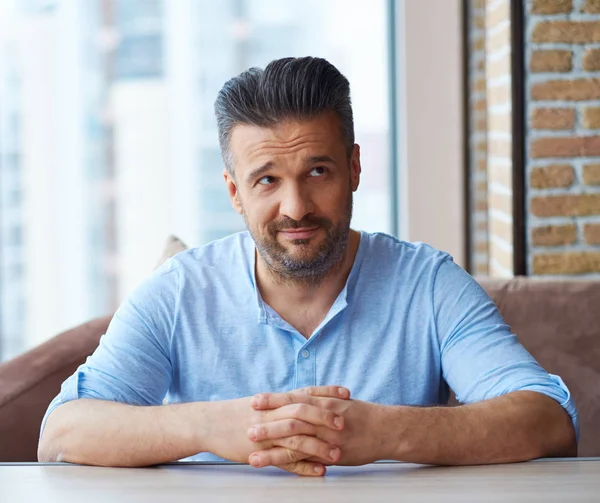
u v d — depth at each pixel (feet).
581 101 8.24
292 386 4.67
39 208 21.86
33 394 5.63
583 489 3.09
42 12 21.48
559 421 3.95
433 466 3.65
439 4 10.84
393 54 11.75
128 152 21.89
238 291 4.75
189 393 4.77
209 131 21.36
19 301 22.22
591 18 8.19
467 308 4.64
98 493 3.14
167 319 4.74
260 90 4.15
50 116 21.72
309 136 4.14
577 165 8.28
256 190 4.25
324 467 3.49
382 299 4.71
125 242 22.13
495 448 3.70
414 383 4.68
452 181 11.00
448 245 11.05
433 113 10.97
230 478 3.40
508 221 8.48
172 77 21.29
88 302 22.49
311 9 19.66
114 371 4.49
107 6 21.57
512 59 8.25
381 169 16.52
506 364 4.33
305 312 4.66
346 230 4.37
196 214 21.77
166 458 3.75
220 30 20.79
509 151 8.37
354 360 4.66
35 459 5.61
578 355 5.84
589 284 6.02
